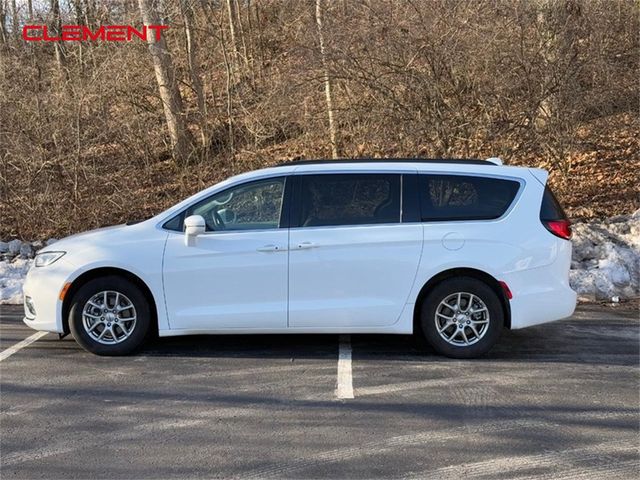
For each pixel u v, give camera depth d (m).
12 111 10.96
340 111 10.53
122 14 13.70
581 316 7.23
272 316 5.59
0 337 6.53
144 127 12.34
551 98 10.07
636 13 10.46
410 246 5.57
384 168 5.77
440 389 5.03
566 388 5.05
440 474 3.71
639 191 10.99
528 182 5.76
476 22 9.80
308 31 10.37
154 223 5.74
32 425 4.44
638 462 3.84
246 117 12.12
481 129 10.12
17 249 10.65
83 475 3.74
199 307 5.62
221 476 3.72
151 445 4.12
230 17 16.33
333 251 5.57
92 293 5.68
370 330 5.66
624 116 10.80
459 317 5.69
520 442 4.11
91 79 11.81
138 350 6.01
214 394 4.96
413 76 9.88
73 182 11.19
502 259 5.57
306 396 4.91
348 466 3.82
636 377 5.30
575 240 9.25
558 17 9.84
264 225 5.67
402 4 9.95
